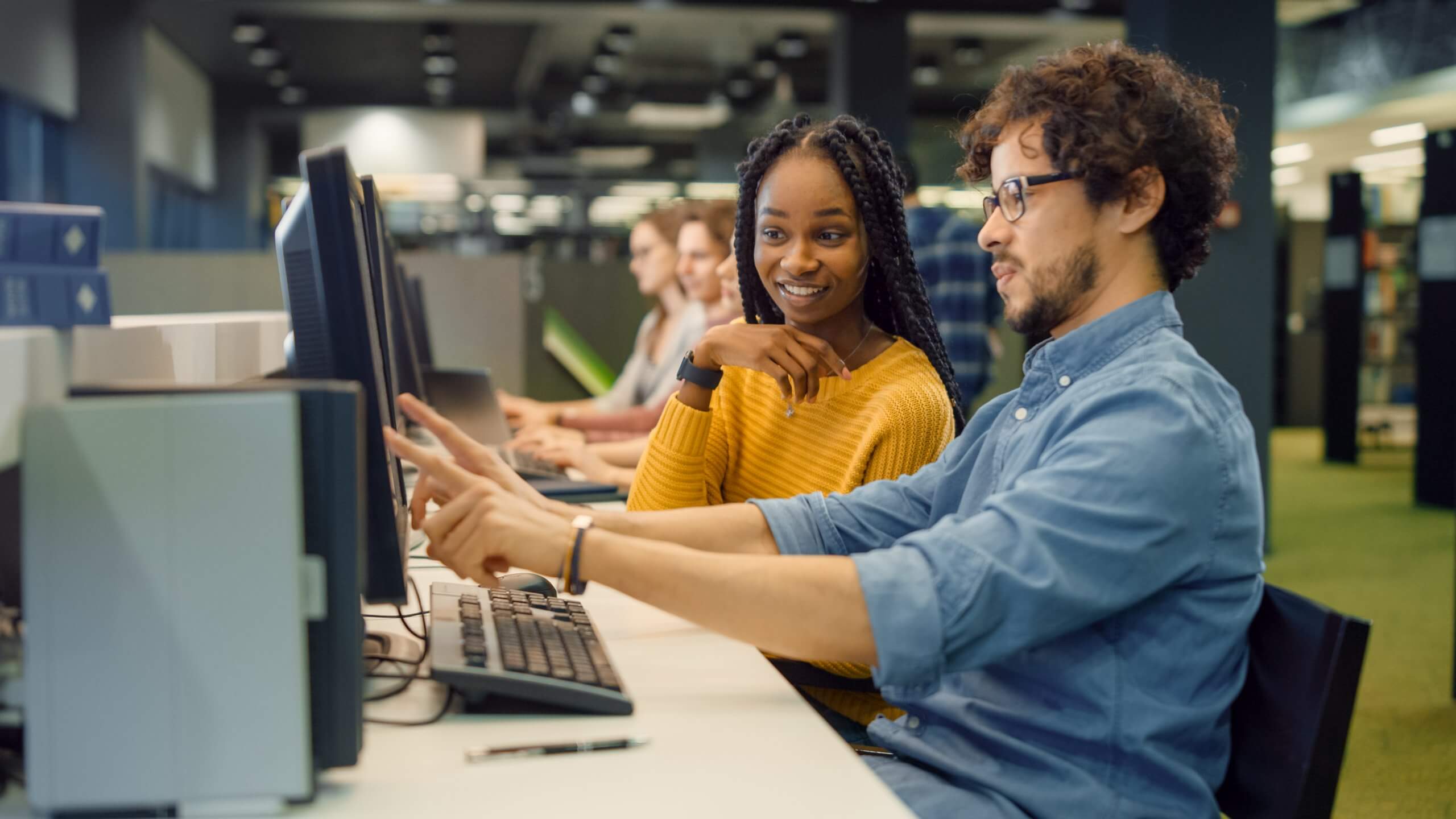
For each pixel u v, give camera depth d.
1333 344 8.51
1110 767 0.94
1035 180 0.97
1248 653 0.98
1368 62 8.62
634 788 0.80
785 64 12.34
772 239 1.41
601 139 16.78
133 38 8.32
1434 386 6.36
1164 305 0.98
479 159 13.41
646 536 1.14
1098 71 0.97
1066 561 0.88
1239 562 0.93
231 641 0.76
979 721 1.00
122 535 0.75
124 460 0.75
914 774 1.01
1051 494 0.90
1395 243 9.27
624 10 8.48
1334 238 8.47
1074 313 1.00
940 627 0.88
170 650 0.76
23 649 0.80
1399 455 9.00
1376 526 5.79
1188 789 0.93
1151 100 0.95
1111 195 0.96
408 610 1.24
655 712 0.95
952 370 1.51
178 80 10.84
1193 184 0.96
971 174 1.11
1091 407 0.94
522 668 0.94
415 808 0.76
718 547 1.17
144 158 8.52
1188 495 0.89
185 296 4.69
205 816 0.76
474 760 0.84
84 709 0.76
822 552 1.19
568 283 7.14
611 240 11.22
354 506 0.78
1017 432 1.05
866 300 1.51
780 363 1.38
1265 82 4.86
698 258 3.03
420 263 4.54
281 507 0.76
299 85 12.95
